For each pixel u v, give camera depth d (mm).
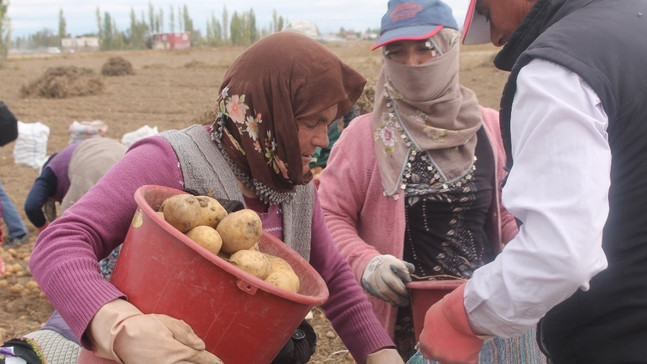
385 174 2695
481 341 1932
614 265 1773
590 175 1565
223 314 1572
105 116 15609
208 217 1706
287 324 1663
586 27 1701
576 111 1583
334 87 1859
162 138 1919
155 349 1504
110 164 4137
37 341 2486
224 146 1967
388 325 2748
